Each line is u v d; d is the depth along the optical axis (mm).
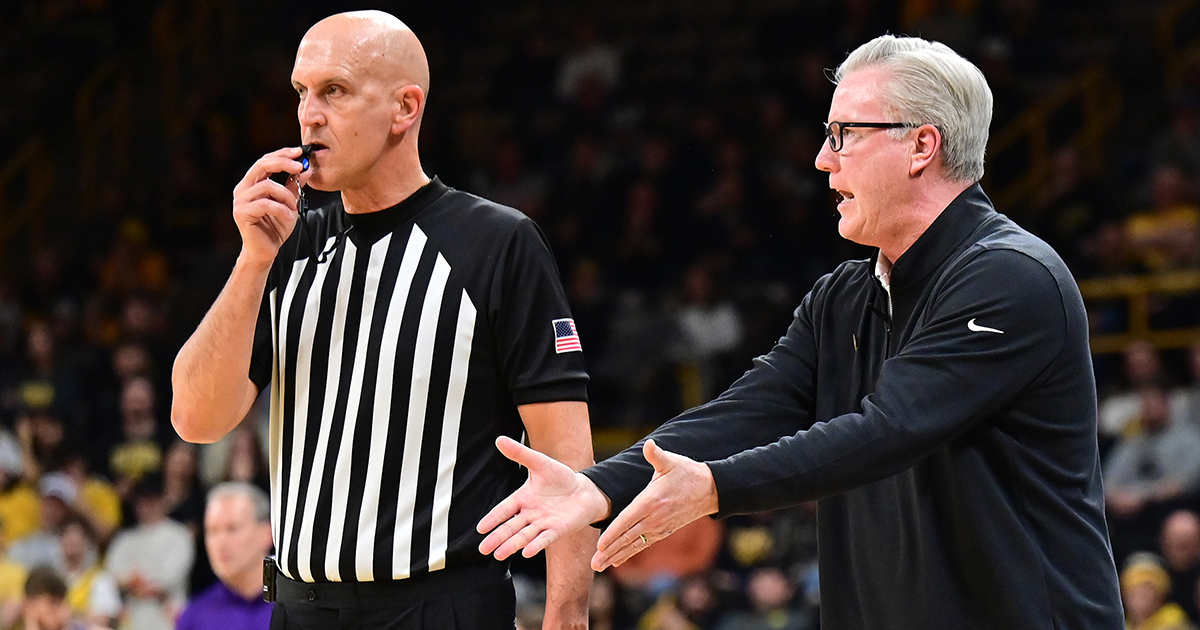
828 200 14711
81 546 11211
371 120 3660
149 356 14344
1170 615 9203
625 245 14836
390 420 3672
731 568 10625
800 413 3758
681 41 17906
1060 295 3301
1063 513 3326
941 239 3443
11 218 19031
